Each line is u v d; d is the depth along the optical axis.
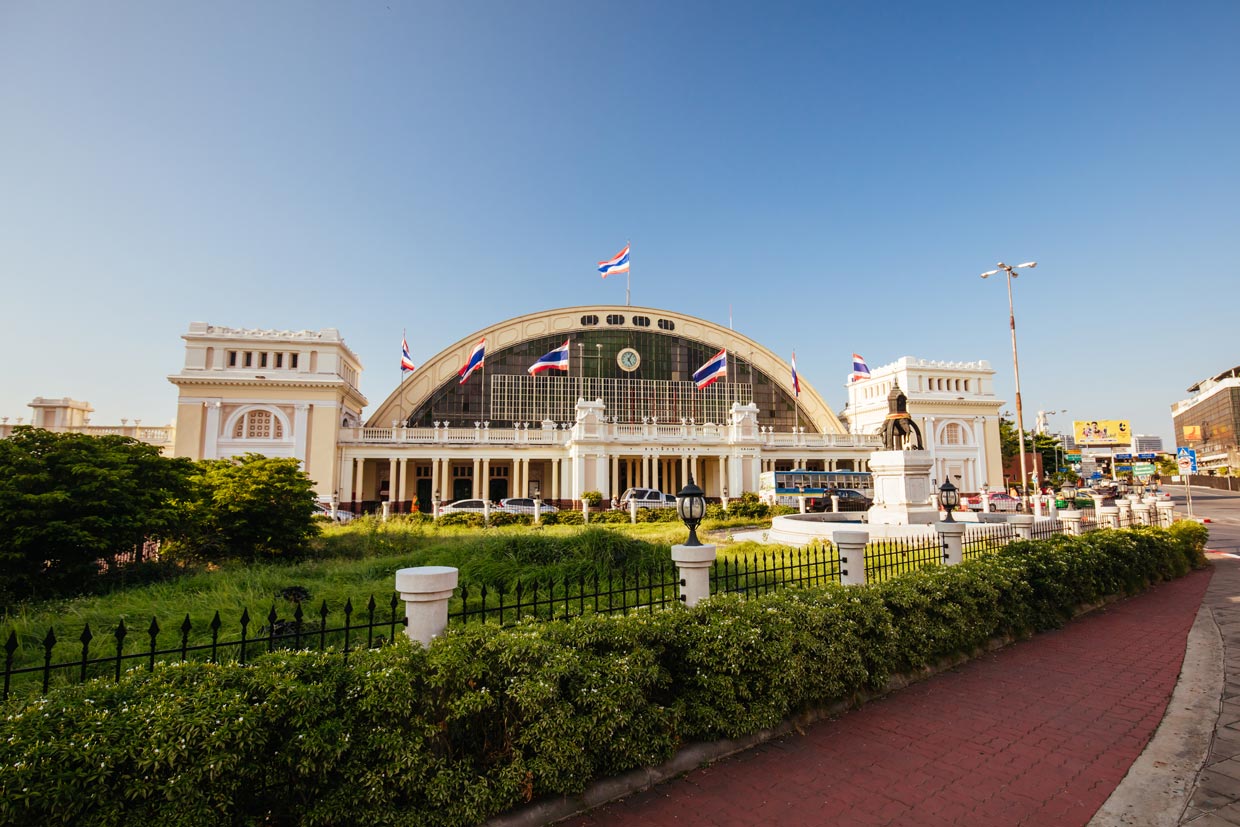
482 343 56.03
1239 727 6.57
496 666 5.20
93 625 9.96
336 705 4.52
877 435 64.31
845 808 5.03
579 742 4.98
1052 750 6.06
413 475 57.31
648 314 66.62
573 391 63.62
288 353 50.88
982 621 9.22
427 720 4.79
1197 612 12.37
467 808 4.55
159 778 3.75
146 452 16.89
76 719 3.83
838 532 9.20
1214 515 46.97
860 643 7.30
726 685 6.08
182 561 17.88
